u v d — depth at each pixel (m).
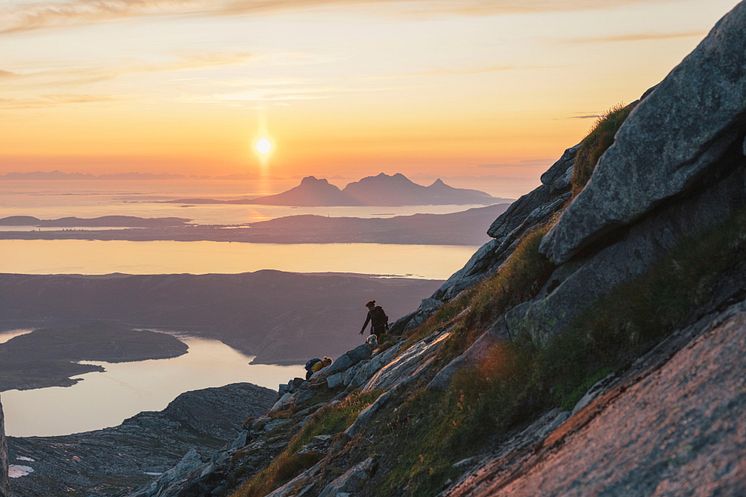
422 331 33.16
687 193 13.48
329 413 28.22
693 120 12.79
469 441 15.23
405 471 16.48
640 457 7.33
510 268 18.86
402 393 20.95
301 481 21.45
